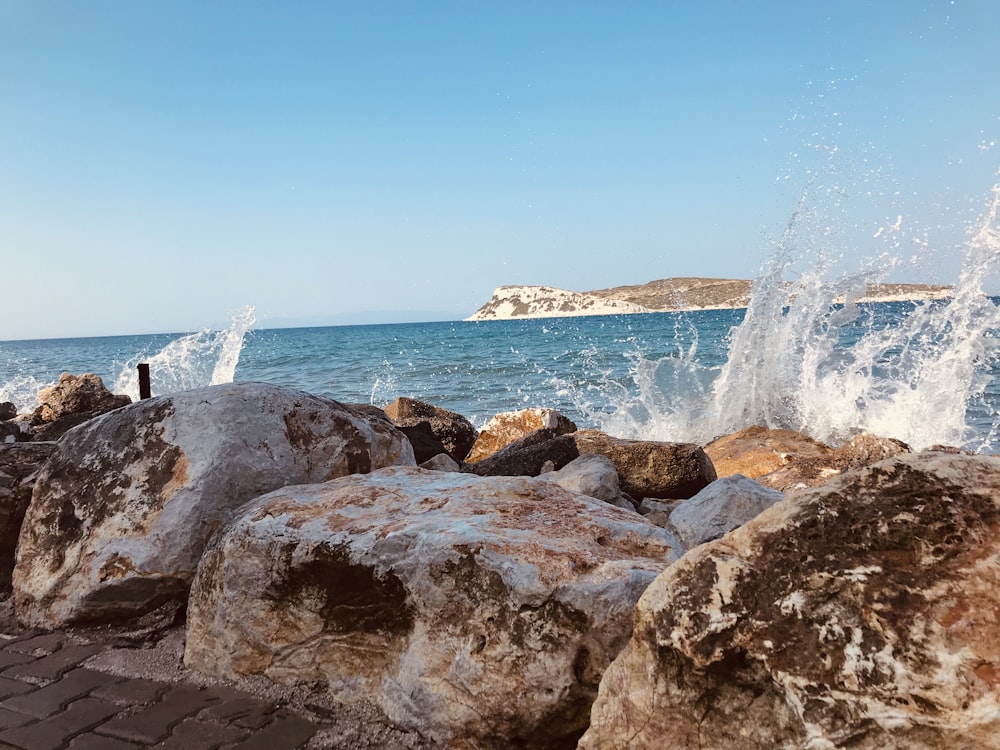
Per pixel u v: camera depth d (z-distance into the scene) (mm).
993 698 1646
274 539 3137
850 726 1783
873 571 1921
